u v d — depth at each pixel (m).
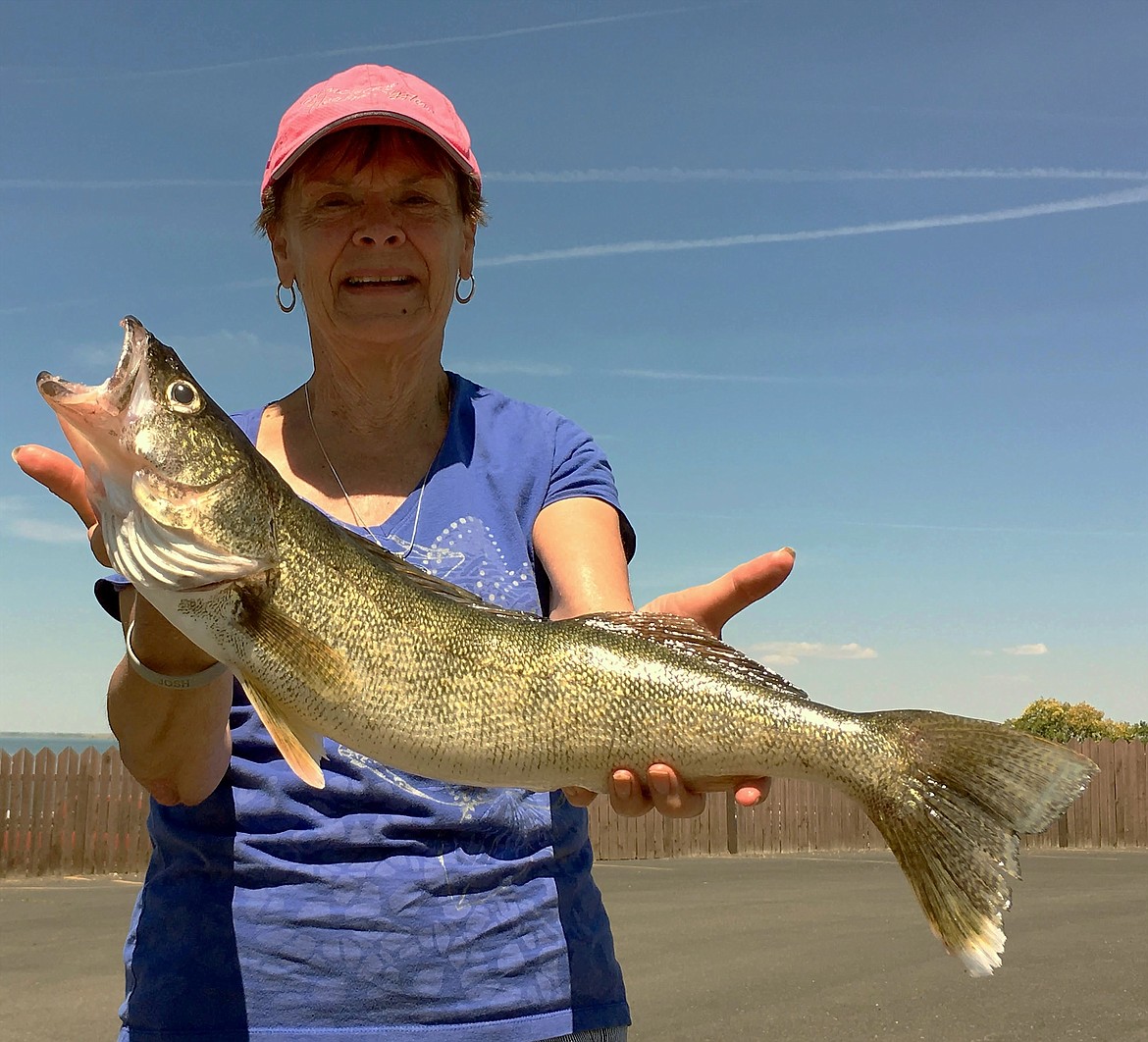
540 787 0.76
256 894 0.73
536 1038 0.73
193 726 0.71
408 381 0.85
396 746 0.74
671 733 0.76
